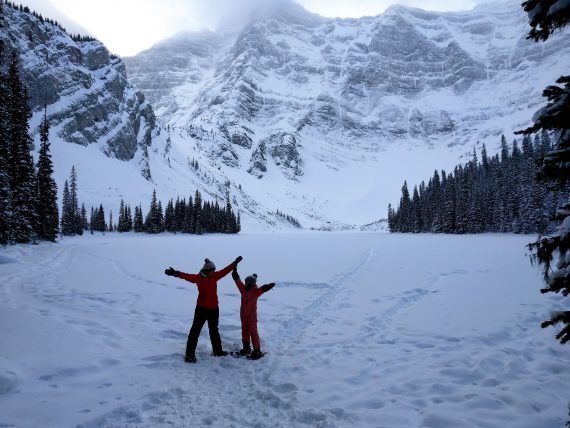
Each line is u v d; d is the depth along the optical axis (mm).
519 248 37031
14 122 39875
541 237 3752
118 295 13805
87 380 6227
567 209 3736
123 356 7445
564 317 3609
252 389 6156
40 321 9586
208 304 7699
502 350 7680
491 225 90500
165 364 7168
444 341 8539
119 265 24250
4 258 22969
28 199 41094
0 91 33094
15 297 12930
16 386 5797
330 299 13680
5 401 5352
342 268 22266
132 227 123438
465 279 17312
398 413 5188
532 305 11820
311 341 8719
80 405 5344
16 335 8266
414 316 10836
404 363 7156
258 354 7637
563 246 3512
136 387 6031
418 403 5516
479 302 12406
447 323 9969
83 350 7543
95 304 12188
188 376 6656
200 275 7875
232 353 7883
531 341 8312
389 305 12234
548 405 5367
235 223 146125
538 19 3664
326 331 9523
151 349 8016
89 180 160000
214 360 7535
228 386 6289
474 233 89438
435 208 111938
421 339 8695
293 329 10023
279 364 7230
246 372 6918
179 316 10953
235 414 5309
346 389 6047
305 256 30781
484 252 32438
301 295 14156
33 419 4910
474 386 6055
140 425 4969
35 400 5422
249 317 7828
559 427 4766
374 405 5484
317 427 4883
